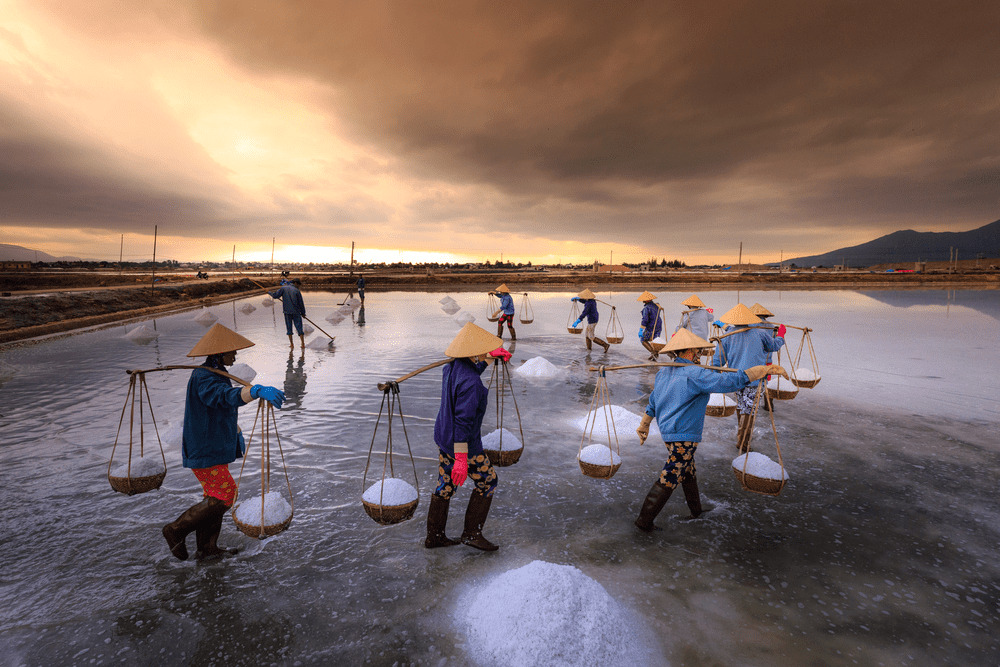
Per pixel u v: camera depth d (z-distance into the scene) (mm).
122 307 19859
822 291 41625
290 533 3592
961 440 5555
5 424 5949
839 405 6938
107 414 6363
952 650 2512
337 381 8258
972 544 3498
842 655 2465
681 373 3502
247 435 5652
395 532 3613
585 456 3953
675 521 3799
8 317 14344
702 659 2420
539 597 2545
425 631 2604
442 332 14523
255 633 2598
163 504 4004
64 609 2775
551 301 28391
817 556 3344
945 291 40031
